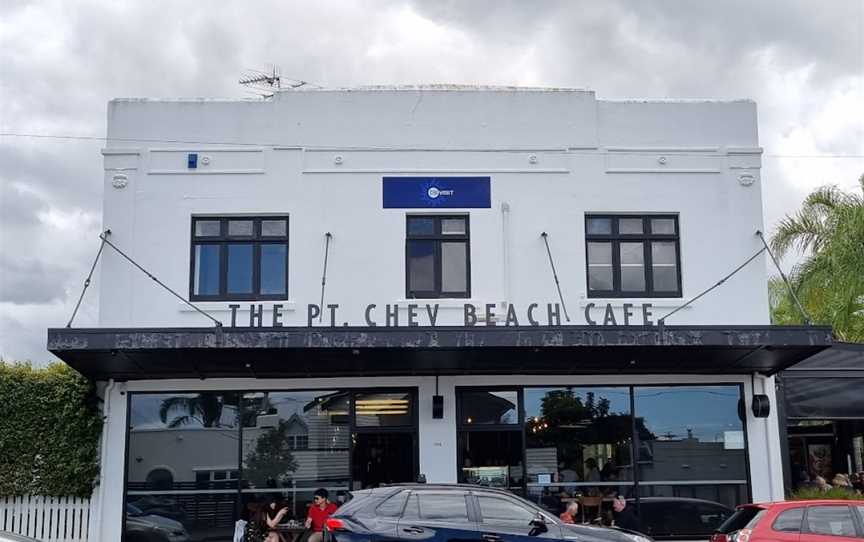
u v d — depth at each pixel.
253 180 19.62
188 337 16.20
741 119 20.47
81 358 16.91
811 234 26.27
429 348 16.58
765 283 19.88
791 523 13.92
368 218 19.62
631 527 18.25
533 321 19.23
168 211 19.42
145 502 18.38
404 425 18.89
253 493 18.53
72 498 18.31
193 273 19.38
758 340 16.78
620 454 19.06
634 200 20.02
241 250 19.53
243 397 18.84
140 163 19.52
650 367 18.83
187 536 18.31
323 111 19.92
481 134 20.05
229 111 19.83
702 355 17.81
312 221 19.55
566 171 19.98
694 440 19.20
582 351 17.31
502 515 13.84
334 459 18.72
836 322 25.50
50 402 18.39
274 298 19.36
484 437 18.95
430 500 13.95
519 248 19.72
